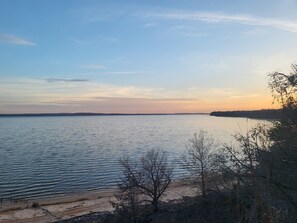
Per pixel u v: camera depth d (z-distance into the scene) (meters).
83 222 47.19
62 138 193.75
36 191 69.50
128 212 42.69
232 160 13.55
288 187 12.32
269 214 10.79
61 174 86.06
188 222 32.38
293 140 13.76
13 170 91.88
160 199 54.19
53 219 51.56
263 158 12.66
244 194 12.00
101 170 89.44
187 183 68.69
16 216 53.34
